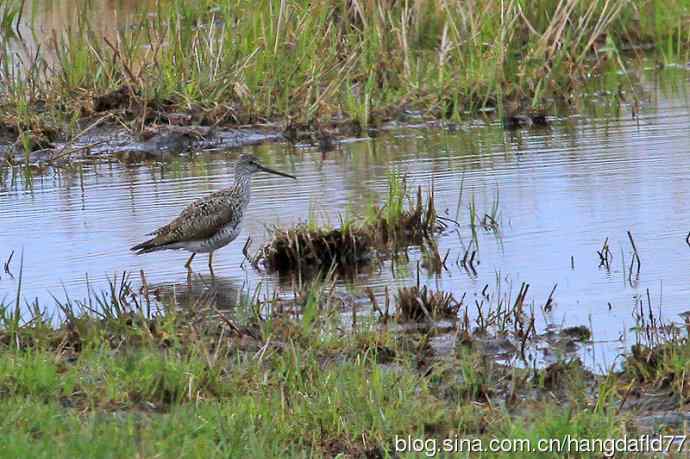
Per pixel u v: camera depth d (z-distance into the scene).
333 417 9.27
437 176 17.81
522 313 12.27
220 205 14.44
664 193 16.27
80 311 12.34
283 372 10.32
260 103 21.78
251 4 23.23
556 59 22.73
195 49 22.27
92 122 21.25
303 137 21.00
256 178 18.20
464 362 10.46
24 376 9.89
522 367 10.85
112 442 8.47
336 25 23.94
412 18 24.22
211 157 19.98
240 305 12.53
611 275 13.43
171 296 13.30
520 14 23.97
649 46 26.20
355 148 20.06
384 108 21.84
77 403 9.66
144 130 20.83
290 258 14.56
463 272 13.84
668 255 13.96
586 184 16.92
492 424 9.28
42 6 29.38
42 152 20.36
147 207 16.83
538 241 14.73
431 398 9.81
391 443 9.04
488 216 15.61
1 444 8.33
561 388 10.27
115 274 13.05
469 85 22.41
